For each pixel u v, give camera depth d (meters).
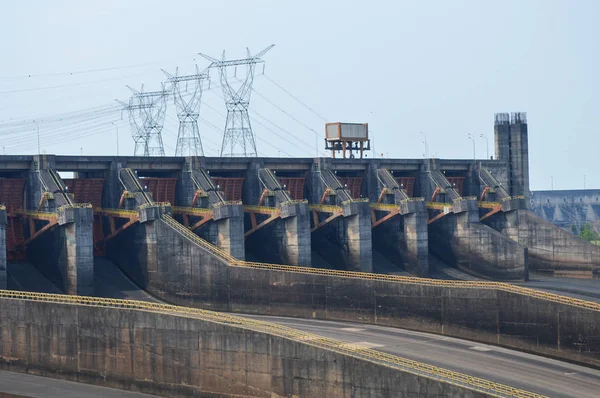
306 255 193.12
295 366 117.69
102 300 137.50
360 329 151.00
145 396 125.81
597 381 124.12
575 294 191.88
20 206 175.62
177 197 193.25
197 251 169.62
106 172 182.75
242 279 165.75
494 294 145.00
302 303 161.62
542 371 128.12
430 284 151.00
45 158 171.75
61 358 134.25
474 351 138.12
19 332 137.88
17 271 170.75
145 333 127.69
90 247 165.25
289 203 192.00
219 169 196.50
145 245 176.62
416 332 150.62
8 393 125.06
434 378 109.38
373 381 112.88
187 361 124.75
